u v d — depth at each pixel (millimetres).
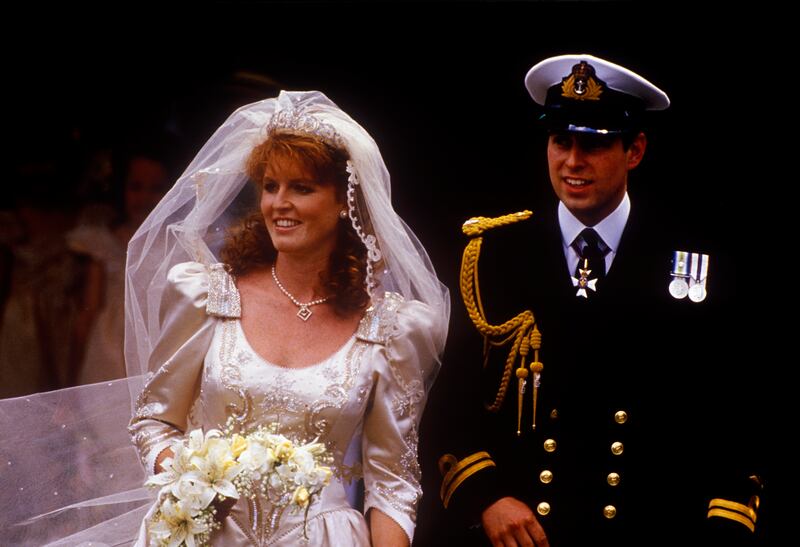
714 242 16422
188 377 15430
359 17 20906
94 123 21578
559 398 16312
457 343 16672
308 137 15305
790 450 17641
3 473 17156
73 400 17375
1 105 21500
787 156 19766
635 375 16156
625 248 16344
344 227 15805
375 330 15570
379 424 15508
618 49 20375
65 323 21672
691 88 20125
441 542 16797
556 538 16188
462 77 20719
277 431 15039
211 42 21344
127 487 17312
